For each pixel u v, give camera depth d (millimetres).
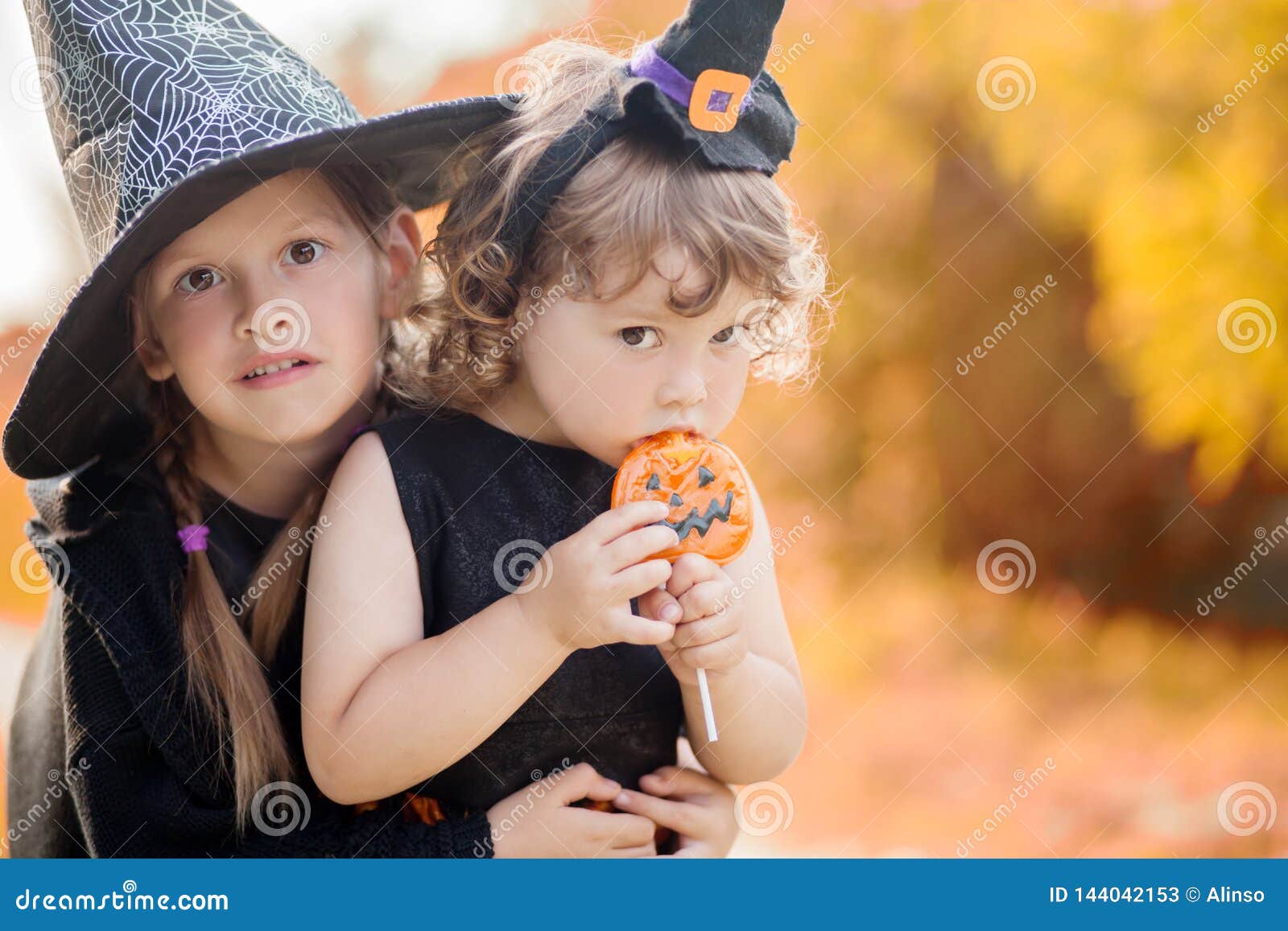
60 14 1985
